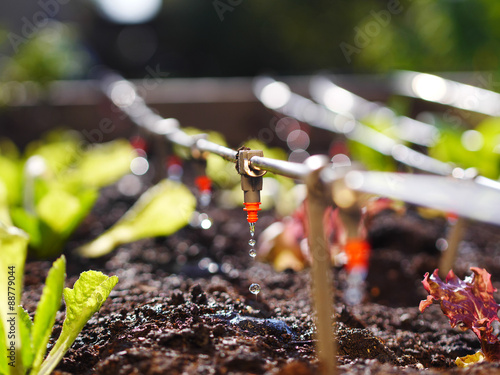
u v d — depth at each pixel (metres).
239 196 1.03
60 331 0.50
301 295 0.64
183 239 0.85
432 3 2.00
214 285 0.57
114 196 1.11
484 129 0.91
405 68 2.06
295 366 0.39
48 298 0.42
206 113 1.50
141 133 0.96
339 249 0.69
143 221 0.72
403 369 0.42
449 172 0.61
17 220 0.72
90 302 0.43
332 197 0.35
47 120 1.51
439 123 0.98
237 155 0.44
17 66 1.63
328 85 1.50
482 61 1.93
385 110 1.16
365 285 0.71
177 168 0.85
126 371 0.40
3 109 1.51
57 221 0.73
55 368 0.44
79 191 0.90
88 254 0.72
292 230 0.75
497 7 1.82
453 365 0.49
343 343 0.47
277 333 0.47
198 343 0.42
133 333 0.45
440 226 0.94
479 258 0.83
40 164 0.83
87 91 1.60
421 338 0.55
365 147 0.96
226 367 0.40
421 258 0.78
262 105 1.50
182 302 0.51
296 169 0.36
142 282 0.66
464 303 0.45
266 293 0.65
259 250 0.81
